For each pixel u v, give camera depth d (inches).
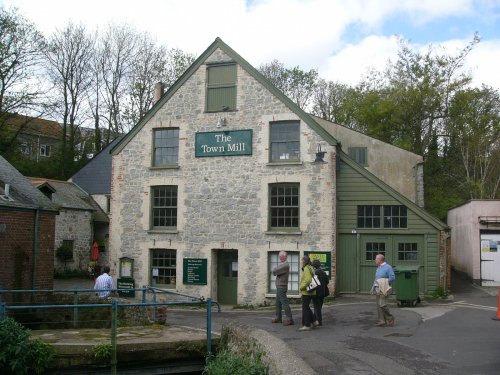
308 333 499.8
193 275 840.3
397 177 1011.3
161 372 477.1
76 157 1764.3
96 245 1254.9
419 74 1382.9
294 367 312.5
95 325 629.9
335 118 1737.2
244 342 412.5
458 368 359.9
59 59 1636.3
